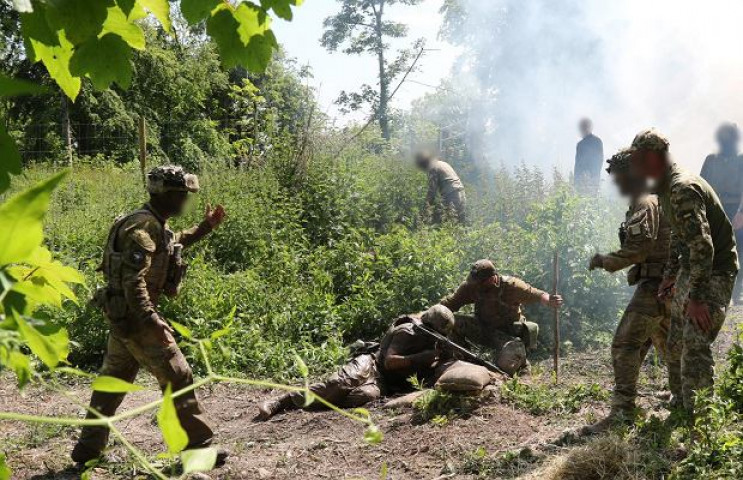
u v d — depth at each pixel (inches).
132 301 173.8
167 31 71.9
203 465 43.1
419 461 196.7
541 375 272.1
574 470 169.5
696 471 156.9
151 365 178.5
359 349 275.1
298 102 613.3
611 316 341.7
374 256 387.2
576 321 337.4
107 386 43.7
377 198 490.3
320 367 295.4
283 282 369.1
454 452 199.0
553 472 170.4
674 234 186.9
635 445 175.6
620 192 199.9
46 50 66.3
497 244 371.6
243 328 316.8
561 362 298.4
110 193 506.6
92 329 306.2
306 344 308.8
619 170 196.5
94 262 349.1
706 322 170.1
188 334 54.9
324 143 531.5
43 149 864.9
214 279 347.9
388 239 389.4
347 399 248.2
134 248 175.0
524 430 211.5
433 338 263.7
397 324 270.7
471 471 186.5
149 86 1027.9
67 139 851.4
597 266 204.5
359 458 201.9
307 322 333.4
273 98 784.3
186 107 1064.8
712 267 174.7
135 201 448.5
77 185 528.1
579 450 174.6
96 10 60.3
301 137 510.3
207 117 1088.8
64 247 378.9
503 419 219.6
